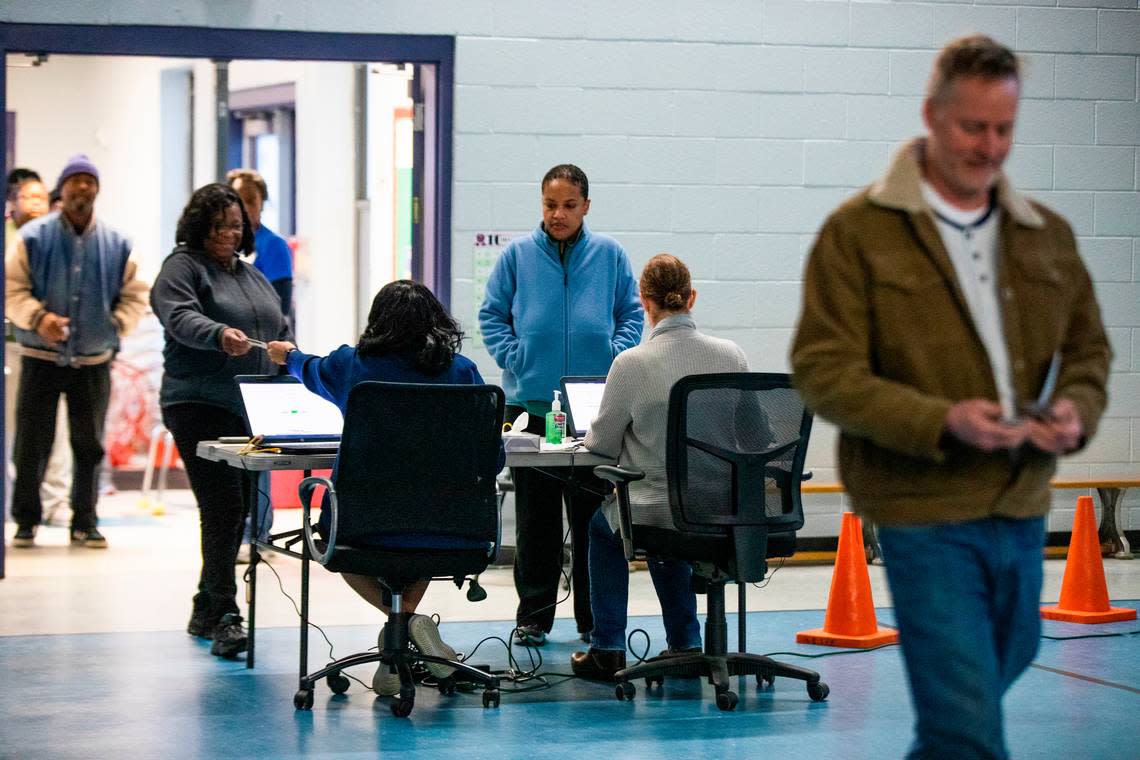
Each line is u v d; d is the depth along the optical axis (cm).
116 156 1844
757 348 1230
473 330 1188
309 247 1747
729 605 1025
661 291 759
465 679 755
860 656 852
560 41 1191
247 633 861
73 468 1295
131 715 710
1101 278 1285
